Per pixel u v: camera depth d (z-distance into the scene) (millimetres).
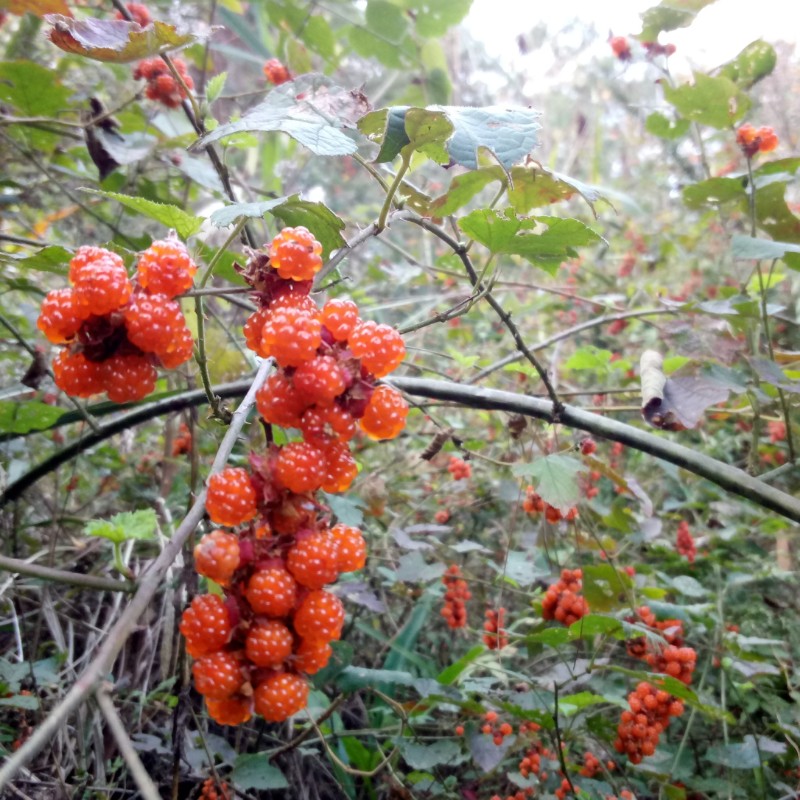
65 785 285
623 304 684
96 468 514
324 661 192
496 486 537
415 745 356
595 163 749
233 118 304
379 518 517
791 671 434
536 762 347
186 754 327
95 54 231
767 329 392
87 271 173
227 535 177
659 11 456
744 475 333
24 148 427
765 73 457
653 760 389
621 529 463
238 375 404
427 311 664
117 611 386
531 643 394
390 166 451
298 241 189
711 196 436
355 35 569
